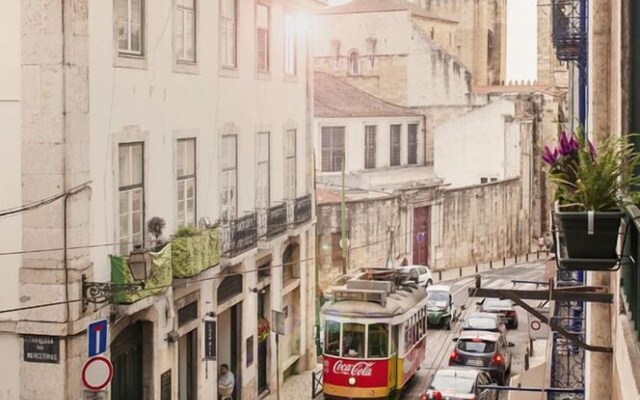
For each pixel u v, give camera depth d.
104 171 22.83
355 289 33.97
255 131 32.97
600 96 12.18
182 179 27.25
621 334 8.30
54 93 21.27
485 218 76.06
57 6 21.16
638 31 8.76
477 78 100.75
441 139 78.25
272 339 35.28
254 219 31.52
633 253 7.86
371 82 79.69
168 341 25.73
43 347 21.42
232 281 31.25
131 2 24.14
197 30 28.02
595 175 8.40
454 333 48.22
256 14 33.09
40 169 21.44
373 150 70.25
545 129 83.44
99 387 19.95
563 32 28.70
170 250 24.73
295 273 38.34
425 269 55.41
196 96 27.95
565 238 8.41
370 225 61.41
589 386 12.58
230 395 30.47
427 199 68.69
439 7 101.38
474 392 29.58
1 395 21.75
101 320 20.91
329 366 33.53
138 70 24.39
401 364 33.72
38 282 21.47
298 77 37.84
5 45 21.50
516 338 46.44
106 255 22.91
